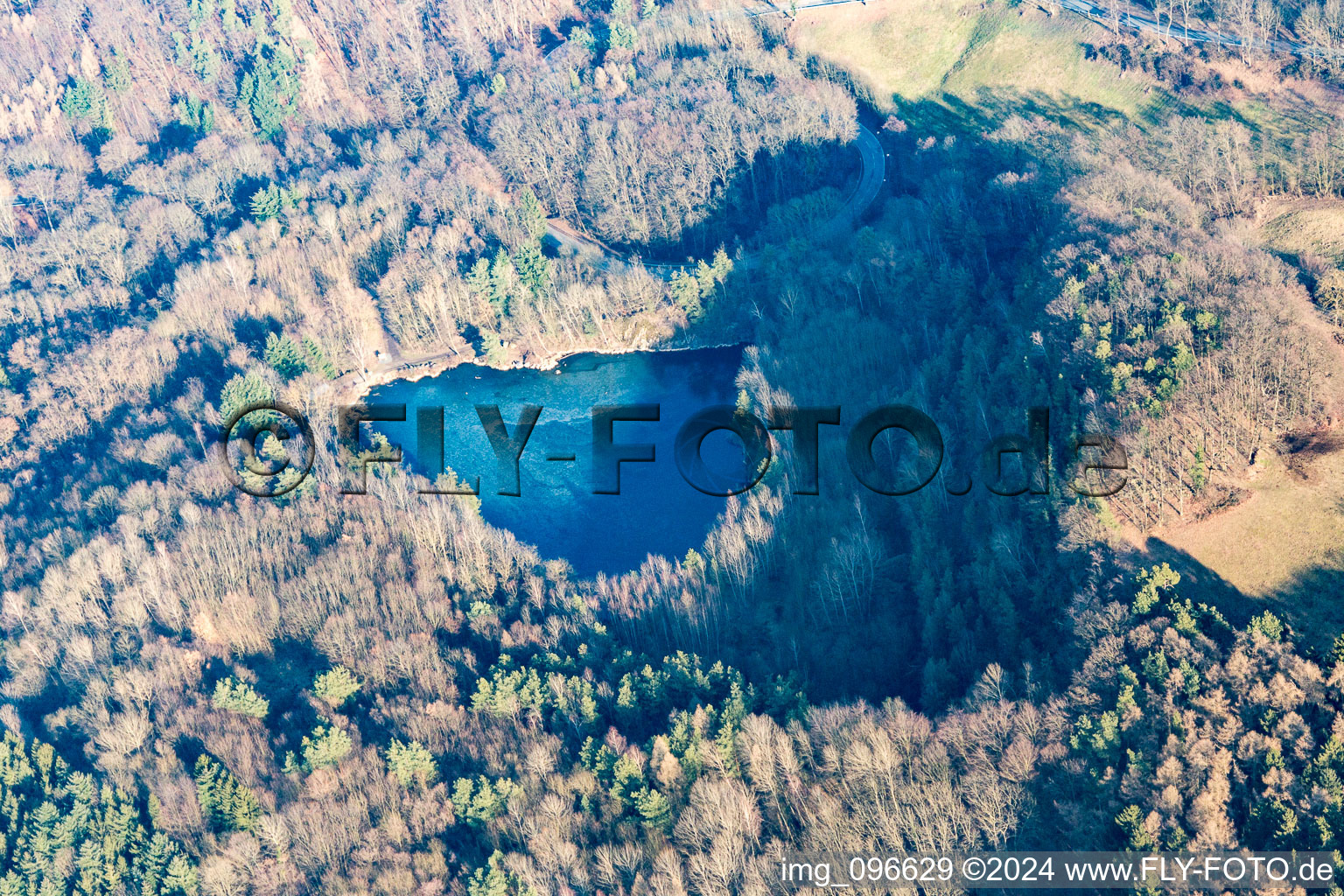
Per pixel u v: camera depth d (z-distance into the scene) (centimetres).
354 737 18500
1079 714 16038
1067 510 18588
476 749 18200
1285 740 14862
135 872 17462
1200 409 18562
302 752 18238
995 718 16150
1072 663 16950
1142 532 18012
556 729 18650
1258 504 17712
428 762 17838
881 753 15838
